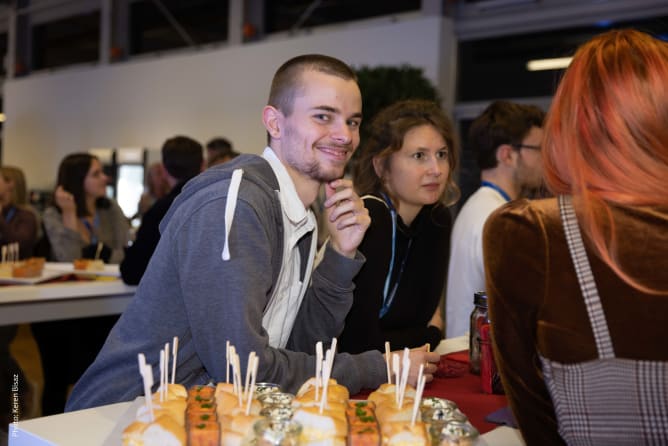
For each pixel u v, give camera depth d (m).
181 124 6.76
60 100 8.06
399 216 1.67
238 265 1.09
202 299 1.11
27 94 8.48
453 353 1.52
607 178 0.75
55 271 2.71
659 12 4.21
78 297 2.54
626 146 0.74
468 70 5.14
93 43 8.09
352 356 1.22
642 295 0.70
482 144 2.12
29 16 8.73
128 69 7.27
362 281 1.51
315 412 0.84
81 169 3.51
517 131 2.04
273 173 1.23
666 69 0.76
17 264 2.66
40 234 4.63
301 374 1.16
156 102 7.00
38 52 8.79
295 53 5.80
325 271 1.37
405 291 1.71
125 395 1.22
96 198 3.69
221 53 6.40
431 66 4.94
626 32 0.82
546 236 0.76
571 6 4.55
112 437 0.90
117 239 3.74
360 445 0.83
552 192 0.82
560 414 0.74
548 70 4.74
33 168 8.39
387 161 1.69
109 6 7.57
